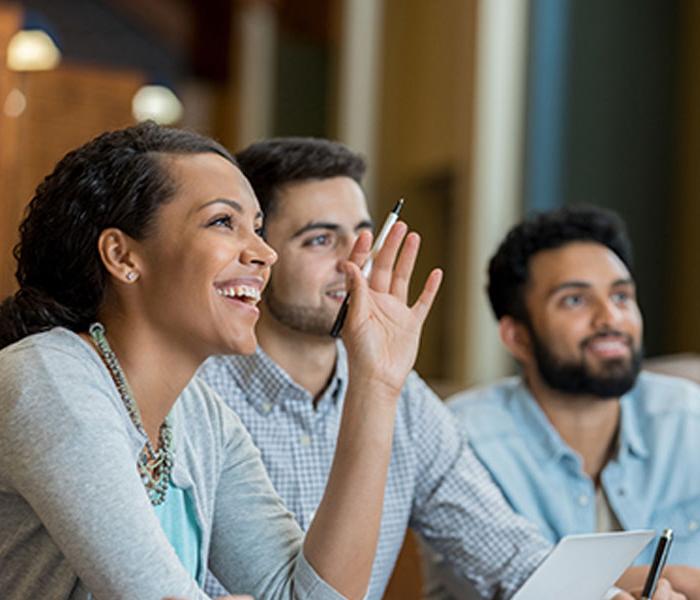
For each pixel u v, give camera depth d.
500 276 3.39
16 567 1.86
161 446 2.01
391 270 2.19
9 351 1.86
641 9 7.97
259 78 16.31
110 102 9.45
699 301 7.43
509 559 2.89
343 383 2.86
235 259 1.91
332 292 2.79
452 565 2.96
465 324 9.24
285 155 2.80
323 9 15.02
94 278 1.93
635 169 7.93
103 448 1.78
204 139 2.00
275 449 2.79
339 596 2.02
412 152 11.45
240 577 2.14
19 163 7.91
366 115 12.11
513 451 3.26
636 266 7.80
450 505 2.94
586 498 3.23
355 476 2.03
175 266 1.89
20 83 7.94
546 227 3.32
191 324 1.90
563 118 8.20
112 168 1.92
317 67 16.39
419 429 2.96
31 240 1.97
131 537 1.75
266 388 2.80
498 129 8.74
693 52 7.68
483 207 8.85
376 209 12.02
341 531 2.02
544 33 8.32
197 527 2.08
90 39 16.47
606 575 2.32
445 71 10.48
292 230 2.79
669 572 2.65
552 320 3.24
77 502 1.74
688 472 3.26
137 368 1.93
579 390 3.22
